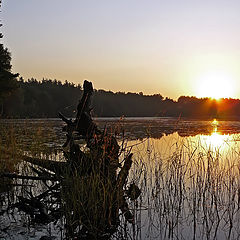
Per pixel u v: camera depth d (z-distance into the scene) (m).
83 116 7.50
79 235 5.83
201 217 6.80
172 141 16.78
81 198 6.36
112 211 6.58
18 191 8.01
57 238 5.59
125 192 7.39
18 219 6.41
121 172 7.14
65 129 7.60
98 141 7.23
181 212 7.06
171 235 5.89
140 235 5.91
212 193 7.42
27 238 5.53
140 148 13.09
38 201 7.17
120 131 7.51
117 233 5.99
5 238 5.51
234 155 12.37
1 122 10.77
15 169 8.53
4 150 8.52
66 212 6.07
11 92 31.38
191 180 8.52
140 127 32.56
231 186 8.51
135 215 6.83
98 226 6.06
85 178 6.92
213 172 8.38
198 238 5.81
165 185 8.31
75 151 7.49
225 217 6.83
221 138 19.55
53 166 7.99
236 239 5.78
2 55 32.53
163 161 10.20
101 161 6.98
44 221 6.36
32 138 10.11
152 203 7.41
